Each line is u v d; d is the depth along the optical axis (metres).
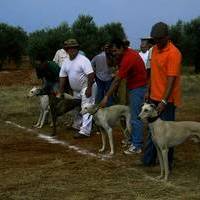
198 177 8.84
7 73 32.38
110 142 10.66
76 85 12.70
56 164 9.79
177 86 8.84
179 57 8.61
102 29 38.59
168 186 8.27
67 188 8.21
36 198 7.73
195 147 11.33
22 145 11.83
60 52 15.66
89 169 9.38
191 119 15.84
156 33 8.60
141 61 10.01
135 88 10.03
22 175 9.02
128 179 8.70
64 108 12.93
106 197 7.73
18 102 19.09
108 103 12.77
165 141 8.59
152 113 8.57
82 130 12.52
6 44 41.12
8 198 7.74
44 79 14.62
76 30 38.09
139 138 10.41
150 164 9.51
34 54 37.44
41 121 14.35
